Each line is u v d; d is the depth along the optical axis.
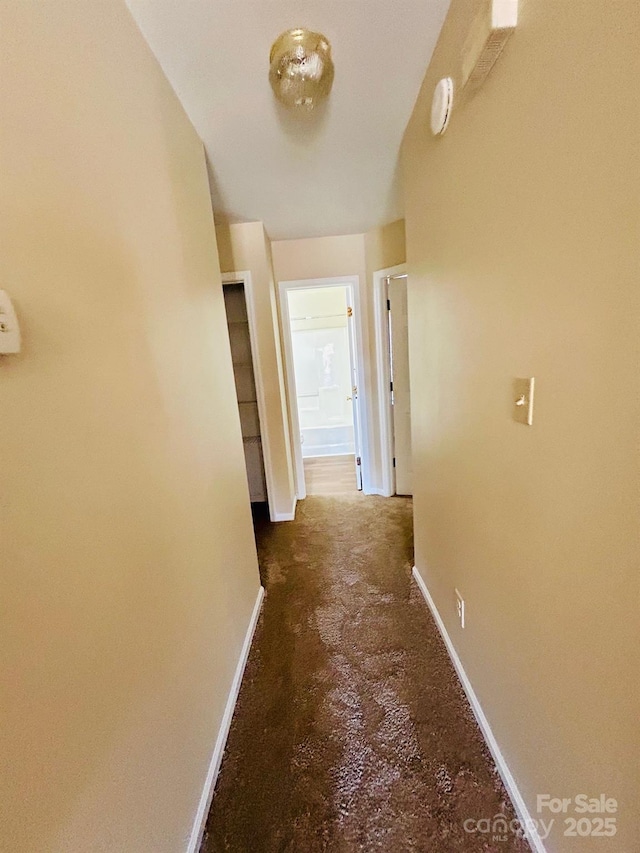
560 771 0.87
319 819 1.12
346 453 5.12
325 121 1.57
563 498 0.77
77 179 0.76
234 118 1.50
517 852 1.01
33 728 0.56
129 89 1.01
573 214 0.66
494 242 0.96
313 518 3.19
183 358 1.27
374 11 1.09
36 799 0.56
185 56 1.19
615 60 0.54
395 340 3.18
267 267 2.81
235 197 2.21
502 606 1.10
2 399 0.55
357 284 3.24
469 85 0.98
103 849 0.70
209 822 1.13
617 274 0.58
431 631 1.82
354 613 1.99
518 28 0.77
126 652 0.81
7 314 0.56
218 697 1.36
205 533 1.34
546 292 0.76
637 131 0.51
